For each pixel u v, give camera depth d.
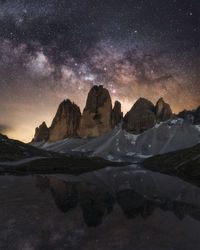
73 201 26.88
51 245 13.59
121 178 61.38
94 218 19.62
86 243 13.91
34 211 21.64
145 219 19.47
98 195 31.45
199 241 14.38
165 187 42.62
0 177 54.84
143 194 33.09
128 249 13.00
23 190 34.22
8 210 21.89
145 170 103.44
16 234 15.43
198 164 77.31
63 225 17.53
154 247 13.30
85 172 83.38
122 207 24.12
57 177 59.97
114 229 16.69
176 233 15.90
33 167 86.19
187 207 24.62
